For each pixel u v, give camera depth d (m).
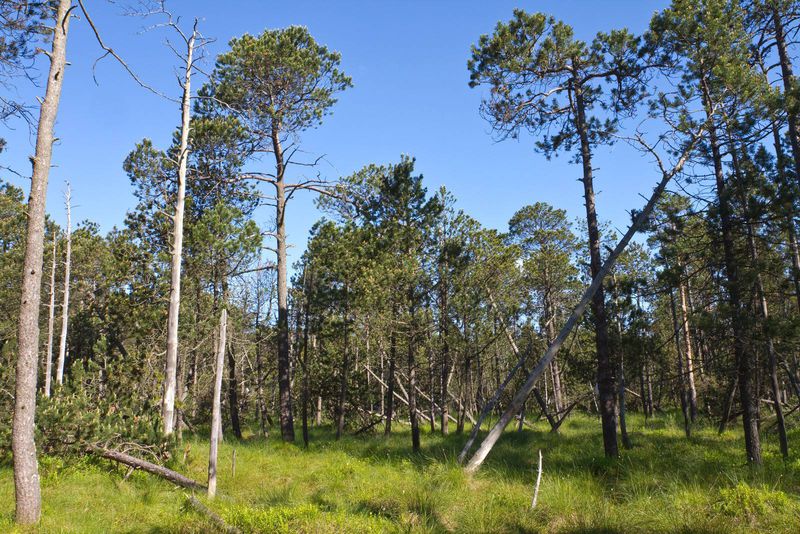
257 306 29.34
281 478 13.35
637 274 25.11
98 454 12.09
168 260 18.97
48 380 21.19
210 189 20.58
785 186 12.07
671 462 12.81
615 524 8.03
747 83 12.47
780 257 13.16
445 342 20.00
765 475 10.61
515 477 11.95
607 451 13.63
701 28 12.62
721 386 18.03
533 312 26.34
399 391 30.47
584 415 32.16
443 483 10.90
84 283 26.27
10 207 23.98
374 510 9.61
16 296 23.53
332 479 12.63
